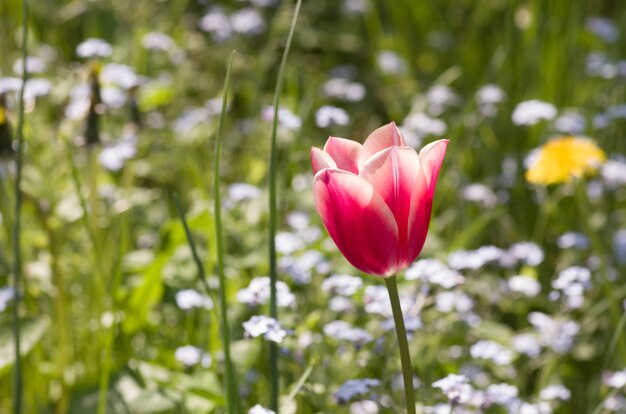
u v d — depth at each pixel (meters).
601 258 3.53
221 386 3.06
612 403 2.98
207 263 3.69
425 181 1.86
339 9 6.67
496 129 5.29
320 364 2.89
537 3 5.63
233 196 3.81
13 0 5.14
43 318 3.25
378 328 3.09
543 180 3.61
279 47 6.07
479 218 4.58
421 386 2.88
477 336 3.43
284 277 3.55
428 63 6.31
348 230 1.88
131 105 4.16
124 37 5.48
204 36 6.24
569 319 3.91
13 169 3.58
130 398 3.09
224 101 2.22
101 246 3.68
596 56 5.56
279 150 4.70
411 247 1.91
